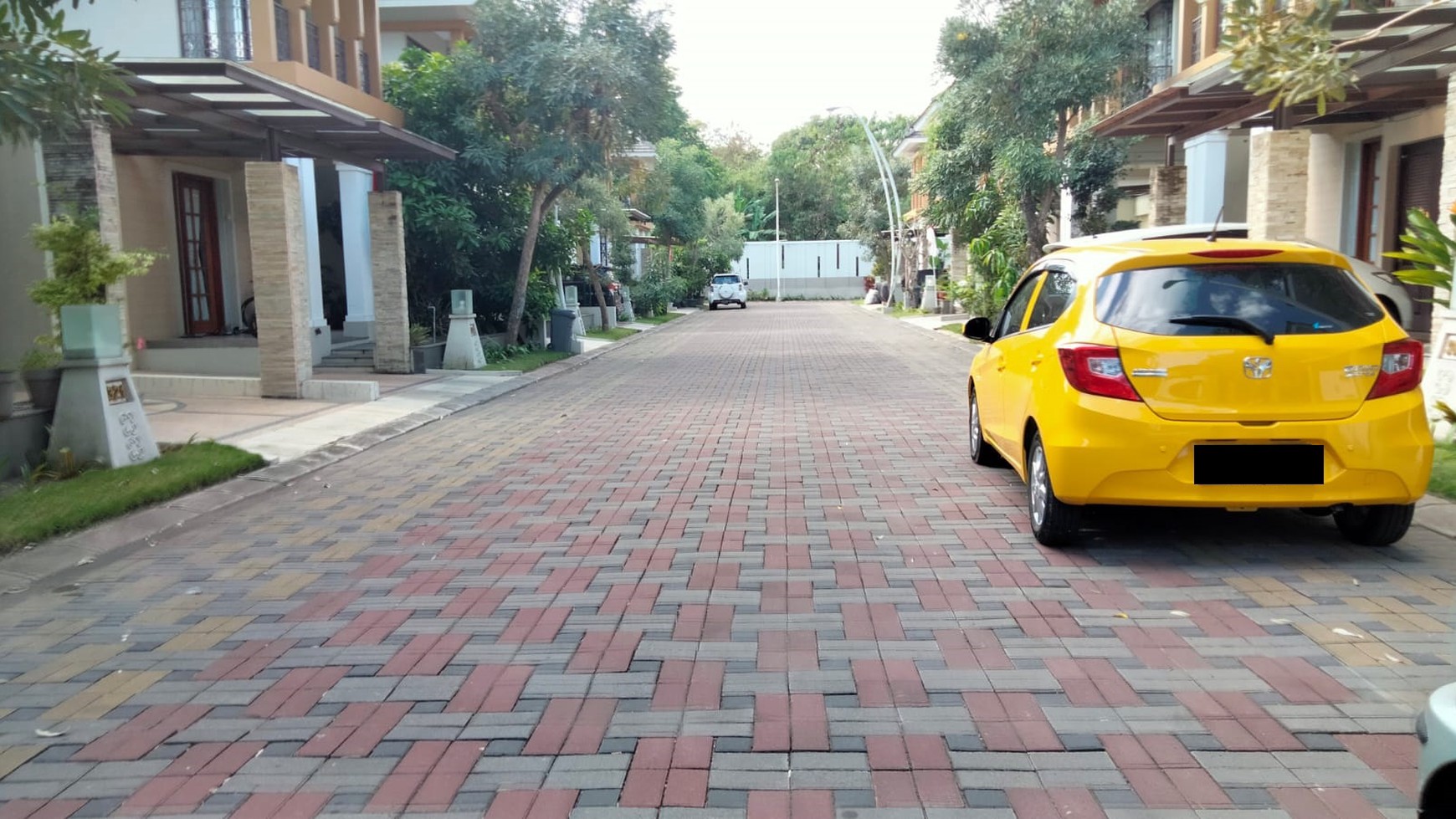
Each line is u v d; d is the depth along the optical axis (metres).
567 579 6.02
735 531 6.98
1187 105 13.78
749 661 4.71
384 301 17.39
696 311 45.94
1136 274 5.97
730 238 50.50
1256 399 5.57
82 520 7.36
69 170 10.93
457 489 8.63
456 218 19.16
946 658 4.69
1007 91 18.42
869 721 4.08
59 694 4.58
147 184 17.22
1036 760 3.73
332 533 7.29
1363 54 10.93
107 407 8.95
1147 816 3.36
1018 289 8.00
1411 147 15.17
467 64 19.45
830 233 70.88
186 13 16.64
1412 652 4.61
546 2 19.89
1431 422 8.46
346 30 18.84
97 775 3.83
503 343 20.80
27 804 3.63
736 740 3.95
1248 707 4.11
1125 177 23.80
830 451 9.91
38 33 7.60
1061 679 4.42
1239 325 5.62
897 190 44.22
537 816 3.45
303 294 14.50
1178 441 5.59
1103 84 18.05
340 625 5.35
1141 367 5.67
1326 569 5.77
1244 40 8.82
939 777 3.64
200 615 5.59
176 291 18.00
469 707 4.31
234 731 4.15
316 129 14.19
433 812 3.49
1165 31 21.84
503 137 20.48
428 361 18.23
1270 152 12.30
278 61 16.38
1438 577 5.58
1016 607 5.33
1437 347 8.68
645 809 3.48
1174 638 4.84
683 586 5.83
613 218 31.67
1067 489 5.84
